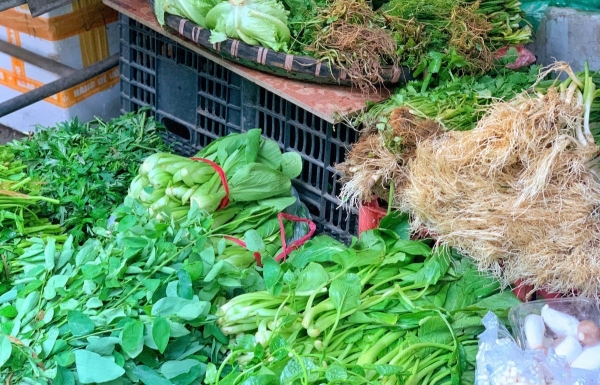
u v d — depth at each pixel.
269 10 2.22
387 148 1.82
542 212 1.55
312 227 2.09
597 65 2.76
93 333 1.48
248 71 2.31
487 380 1.42
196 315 1.51
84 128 2.61
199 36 2.30
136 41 2.79
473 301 1.74
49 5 2.78
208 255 1.74
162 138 2.86
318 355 1.49
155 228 1.81
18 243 1.96
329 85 2.25
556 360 1.40
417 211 1.74
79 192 2.23
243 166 2.07
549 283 1.62
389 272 1.79
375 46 2.16
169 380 1.46
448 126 1.84
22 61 3.30
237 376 1.43
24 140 2.52
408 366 1.53
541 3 2.85
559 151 1.54
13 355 1.43
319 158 2.30
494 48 2.39
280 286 1.68
